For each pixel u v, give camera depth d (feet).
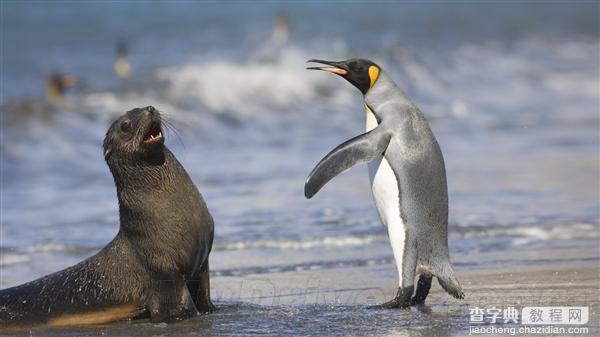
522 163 190.90
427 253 92.07
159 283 94.79
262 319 93.04
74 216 152.97
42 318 98.22
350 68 94.12
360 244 130.52
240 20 607.37
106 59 396.16
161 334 88.89
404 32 504.43
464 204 153.69
